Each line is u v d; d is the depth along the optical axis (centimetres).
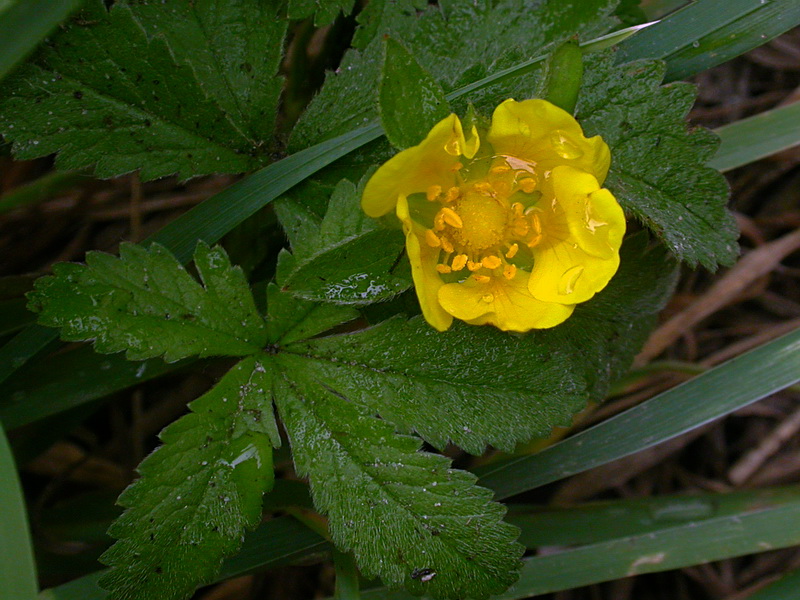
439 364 9
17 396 10
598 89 9
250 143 10
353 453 9
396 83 8
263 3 10
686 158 9
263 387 9
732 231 9
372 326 9
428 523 9
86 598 10
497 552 9
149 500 9
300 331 9
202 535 9
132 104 10
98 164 9
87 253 9
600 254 8
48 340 10
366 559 9
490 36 10
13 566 8
